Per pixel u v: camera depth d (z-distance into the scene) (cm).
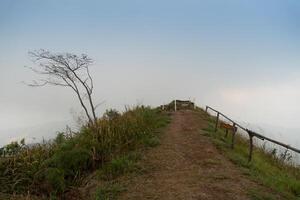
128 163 1159
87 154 1217
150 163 1204
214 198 911
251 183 1036
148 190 980
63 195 1062
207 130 1880
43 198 1045
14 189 1116
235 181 1043
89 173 1162
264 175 1159
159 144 1464
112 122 1556
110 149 1295
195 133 1755
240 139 1911
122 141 1376
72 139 1404
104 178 1090
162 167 1171
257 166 1253
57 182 1097
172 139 1591
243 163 1245
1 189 1112
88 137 1365
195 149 1421
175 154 1323
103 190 988
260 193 942
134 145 1382
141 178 1073
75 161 1188
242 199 908
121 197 946
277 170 1377
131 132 1482
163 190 973
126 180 1059
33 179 1150
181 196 923
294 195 999
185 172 1121
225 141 1661
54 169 1131
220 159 1282
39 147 1373
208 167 1178
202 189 969
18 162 1253
